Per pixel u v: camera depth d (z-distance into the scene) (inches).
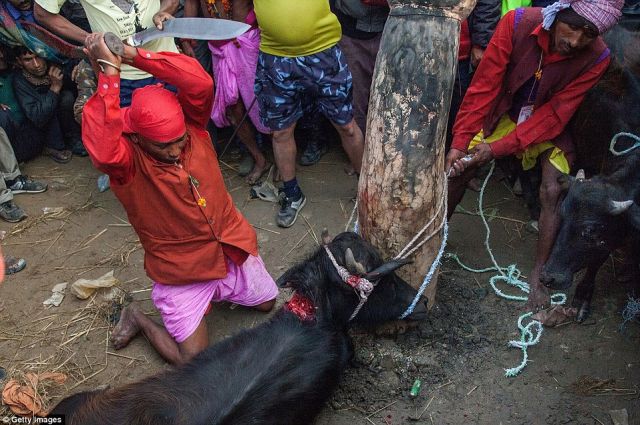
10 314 169.9
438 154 135.1
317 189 212.7
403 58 129.6
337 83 185.0
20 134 224.1
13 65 215.6
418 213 137.3
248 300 160.1
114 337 158.1
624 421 135.4
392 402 143.4
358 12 199.9
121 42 114.0
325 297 136.0
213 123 228.1
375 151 135.8
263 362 124.2
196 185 135.9
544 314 159.5
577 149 179.0
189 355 149.7
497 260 180.4
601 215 139.6
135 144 128.3
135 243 193.8
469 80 207.3
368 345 152.8
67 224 202.4
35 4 175.0
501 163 209.8
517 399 142.4
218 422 111.7
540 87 159.9
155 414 113.1
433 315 159.6
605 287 170.2
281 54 179.6
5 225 202.4
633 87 165.9
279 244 190.7
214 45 202.7
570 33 144.7
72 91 229.5
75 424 116.3
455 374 148.1
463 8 129.1
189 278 144.3
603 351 152.2
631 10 203.8
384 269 128.7
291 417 122.1
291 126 189.6
